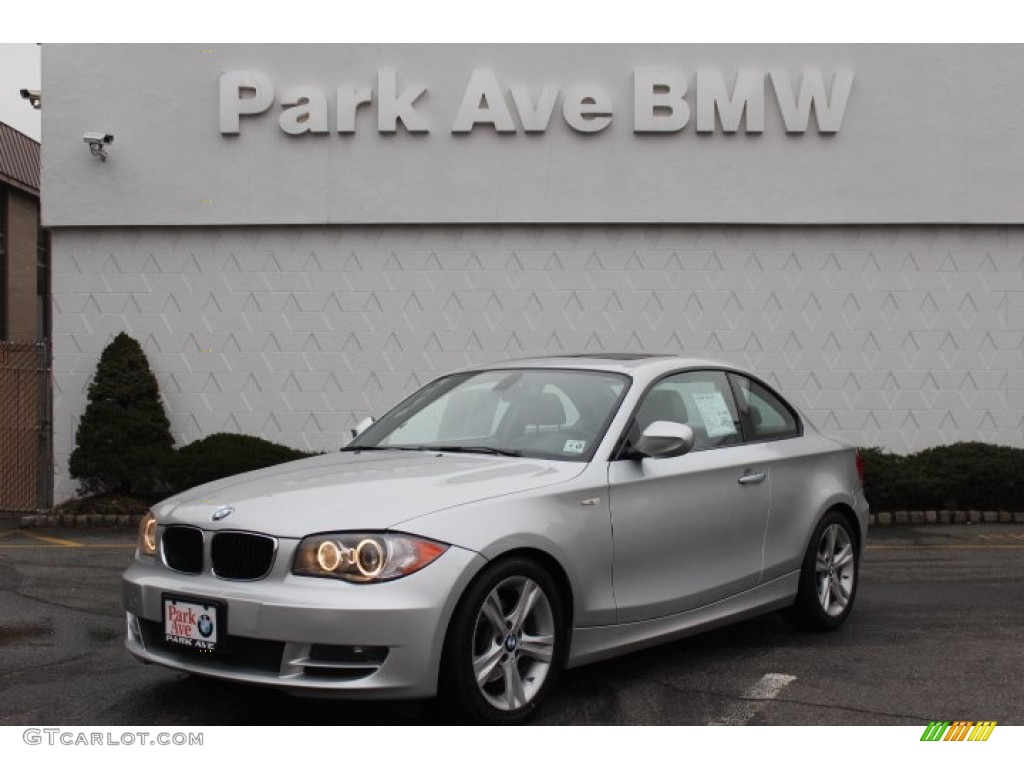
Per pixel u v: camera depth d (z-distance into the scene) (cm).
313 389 1385
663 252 1377
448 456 540
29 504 1395
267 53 1377
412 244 1384
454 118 1369
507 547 454
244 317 1389
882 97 1364
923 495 1248
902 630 666
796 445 652
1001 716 492
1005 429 1373
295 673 424
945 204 1364
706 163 1364
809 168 1366
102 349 1394
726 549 578
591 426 542
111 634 657
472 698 439
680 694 521
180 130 1381
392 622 418
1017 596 786
